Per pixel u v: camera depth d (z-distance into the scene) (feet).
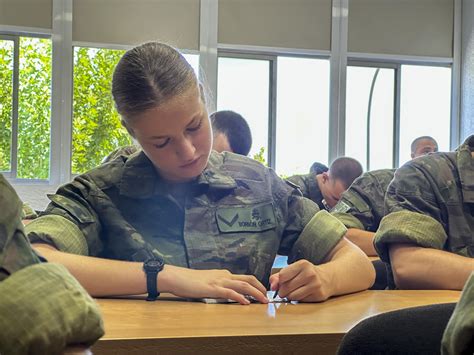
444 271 5.04
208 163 4.99
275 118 18.62
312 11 18.70
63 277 1.98
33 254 2.06
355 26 19.03
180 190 4.82
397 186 5.67
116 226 4.68
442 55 19.72
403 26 19.39
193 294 4.09
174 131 4.31
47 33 17.12
